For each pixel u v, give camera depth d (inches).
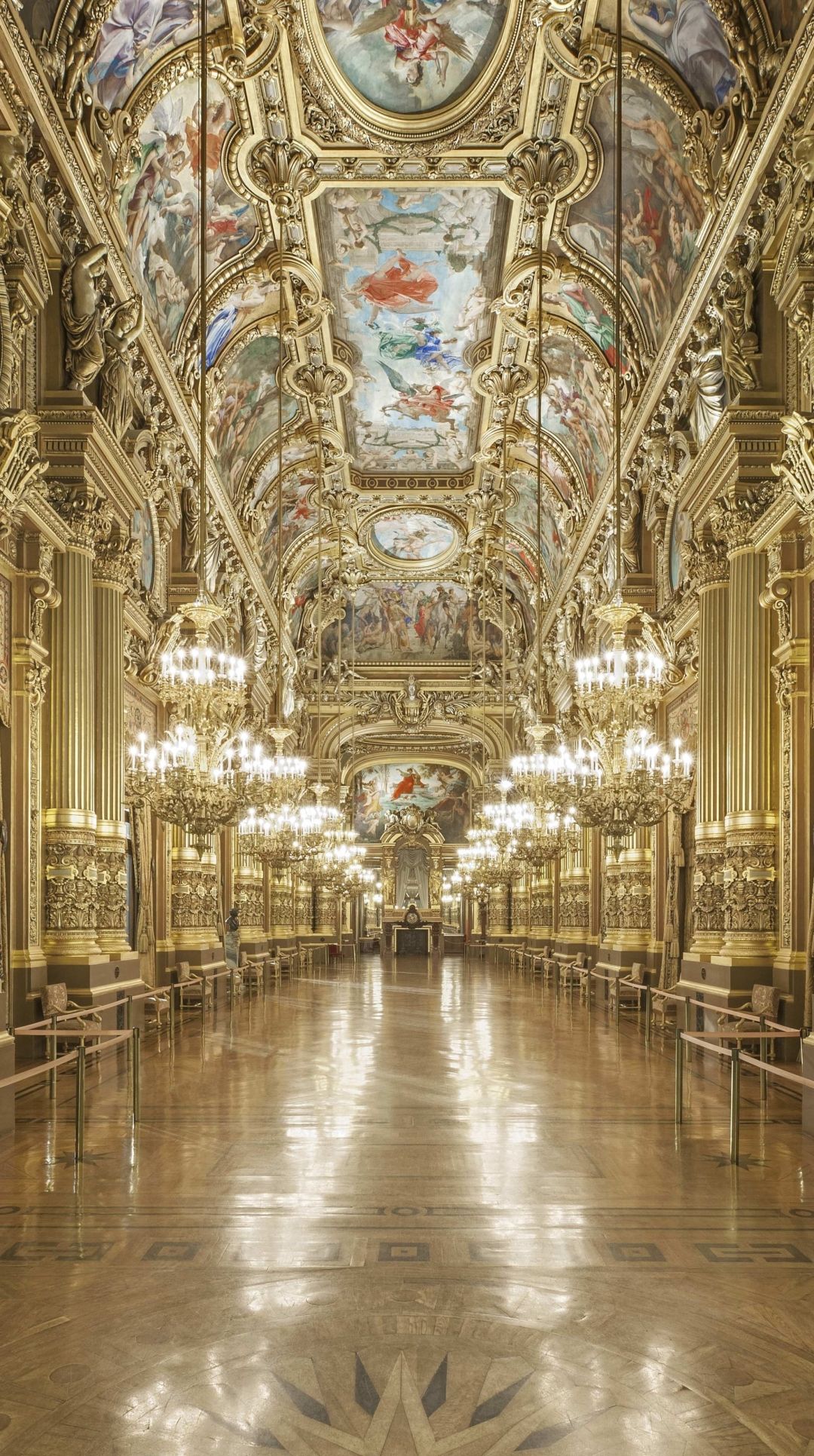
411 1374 161.3
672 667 610.5
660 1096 390.0
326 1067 460.4
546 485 984.3
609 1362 165.6
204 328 359.3
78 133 442.0
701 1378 160.6
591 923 902.4
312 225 652.7
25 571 439.8
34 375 448.5
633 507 710.5
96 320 481.1
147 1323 180.1
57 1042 430.6
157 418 616.4
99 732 506.0
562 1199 253.3
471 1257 213.2
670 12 470.6
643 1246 219.9
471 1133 325.4
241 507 914.7
